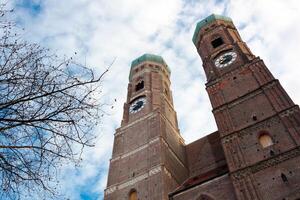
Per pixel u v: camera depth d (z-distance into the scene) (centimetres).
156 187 4241
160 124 5462
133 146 5316
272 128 3775
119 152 5372
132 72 7606
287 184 3102
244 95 4484
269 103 4134
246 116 4181
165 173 4466
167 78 7656
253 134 3862
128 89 7119
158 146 4941
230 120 4262
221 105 4541
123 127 5925
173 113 6538
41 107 1077
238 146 3819
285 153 3375
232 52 5675
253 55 5438
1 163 991
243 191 3272
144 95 6556
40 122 1071
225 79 5019
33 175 1032
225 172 3747
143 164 4800
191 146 5762
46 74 1107
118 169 5025
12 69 1064
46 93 1080
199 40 6775
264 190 3173
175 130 5975
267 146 3638
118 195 4531
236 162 3634
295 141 3444
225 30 6581
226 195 3509
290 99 3972
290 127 3625
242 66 5025
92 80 1170
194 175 4975
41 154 1059
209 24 6931
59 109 1098
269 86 4353
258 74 4706
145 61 7688
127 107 6506
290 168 3216
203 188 3781
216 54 5847
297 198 2945
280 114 3844
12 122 1023
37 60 1113
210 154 5269
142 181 4494
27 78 1077
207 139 5697
